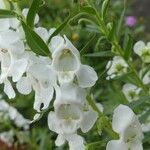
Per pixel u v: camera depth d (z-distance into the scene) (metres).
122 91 0.15
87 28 0.13
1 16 0.10
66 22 0.10
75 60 0.09
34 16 0.10
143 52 0.15
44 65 0.09
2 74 0.10
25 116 0.22
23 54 0.10
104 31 0.12
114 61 0.15
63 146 0.17
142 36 0.28
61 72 0.09
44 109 0.10
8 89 0.10
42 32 0.10
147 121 0.14
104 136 0.15
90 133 0.15
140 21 0.29
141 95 0.15
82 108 0.10
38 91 0.10
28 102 0.22
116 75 0.14
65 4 0.26
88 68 0.09
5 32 0.10
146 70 0.14
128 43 0.12
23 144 0.21
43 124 0.20
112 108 0.14
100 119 0.11
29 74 0.10
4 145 0.21
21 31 0.10
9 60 0.10
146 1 0.39
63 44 0.09
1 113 0.21
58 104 0.09
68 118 0.10
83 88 0.09
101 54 0.13
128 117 0.10
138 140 0.10
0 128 0.21
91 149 0.11
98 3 0.12
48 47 0.10
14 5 0.10
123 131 0.10
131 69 0.13
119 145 0.10
